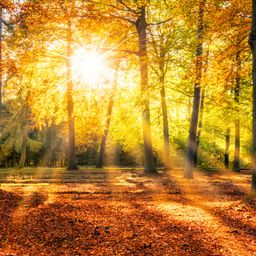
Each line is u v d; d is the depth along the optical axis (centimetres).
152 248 652
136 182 1769
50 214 920
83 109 2341
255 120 1095
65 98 2097
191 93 2155
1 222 821
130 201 1156
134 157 4106
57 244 671
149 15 2394
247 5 1309
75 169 2920
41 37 1769
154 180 1888
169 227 804
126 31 2162
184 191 1426
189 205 1094
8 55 1359
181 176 2170
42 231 757
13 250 629
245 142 3428
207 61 1478
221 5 1355
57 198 1189
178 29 1931
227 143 3366
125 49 2202
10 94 2392
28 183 1681
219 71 1449
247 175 2470
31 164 3697
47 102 2017
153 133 3372
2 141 2970
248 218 894
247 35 1362
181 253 625
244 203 1055
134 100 1944
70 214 923
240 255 616
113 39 2144
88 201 1136
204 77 1473
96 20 1839
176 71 2391
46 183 1678
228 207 1033
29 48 1716
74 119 2941
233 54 1402
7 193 1219
